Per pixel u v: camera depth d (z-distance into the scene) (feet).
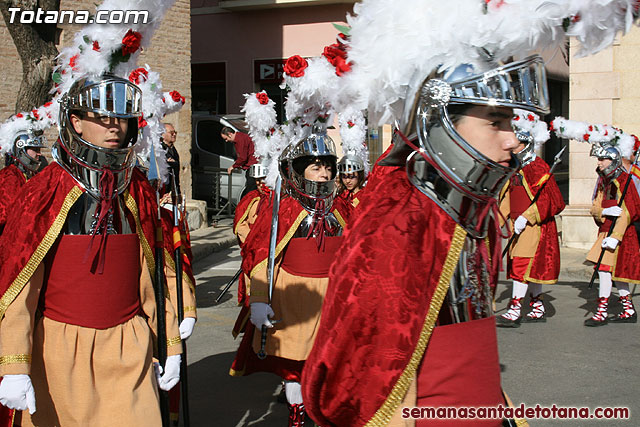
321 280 14.33
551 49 7.15
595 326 24.53
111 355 9.62
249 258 14.69
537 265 24.53
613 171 24.67
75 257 9.59
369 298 6.56
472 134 6.84
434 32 6.78
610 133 25.46
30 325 9.32
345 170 18.75
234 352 21.58
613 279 24.68
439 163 6.81
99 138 9.65
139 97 9.97
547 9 6.65
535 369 19.54
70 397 9.44
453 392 6.91
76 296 9.56
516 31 6.64
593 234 39.27
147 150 14.12
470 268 7.06
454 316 6.99
